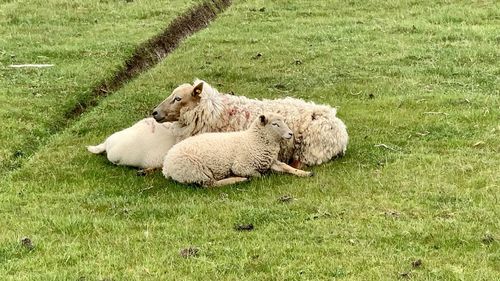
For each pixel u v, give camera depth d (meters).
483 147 10.32
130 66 15.66
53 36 17.30
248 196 8.85
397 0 20.64
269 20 19.48
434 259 7.18
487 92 13.16
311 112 9.89
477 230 7.77
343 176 9.38
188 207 8.59
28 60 15.45
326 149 9.83
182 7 19.97
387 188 8.95
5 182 9.72
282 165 9.53
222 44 17.20
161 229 8.11
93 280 6.93
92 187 9.52
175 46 17.88
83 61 15.45
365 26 18.23
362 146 10.53
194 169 9.12
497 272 6.88
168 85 14.15
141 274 7.00
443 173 9.32
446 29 17.59
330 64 15.24
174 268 7.14
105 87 14.33
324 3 20.91
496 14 19.00
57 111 12.66
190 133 10.05
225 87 14.01
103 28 18.00
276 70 14.98
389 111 12.22
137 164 10.02
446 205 8.40
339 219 8.12
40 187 9.52
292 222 8.12
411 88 13.55
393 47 16.34
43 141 11.49
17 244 7.66
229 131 10.02
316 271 6.99
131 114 12.52
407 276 6.83
